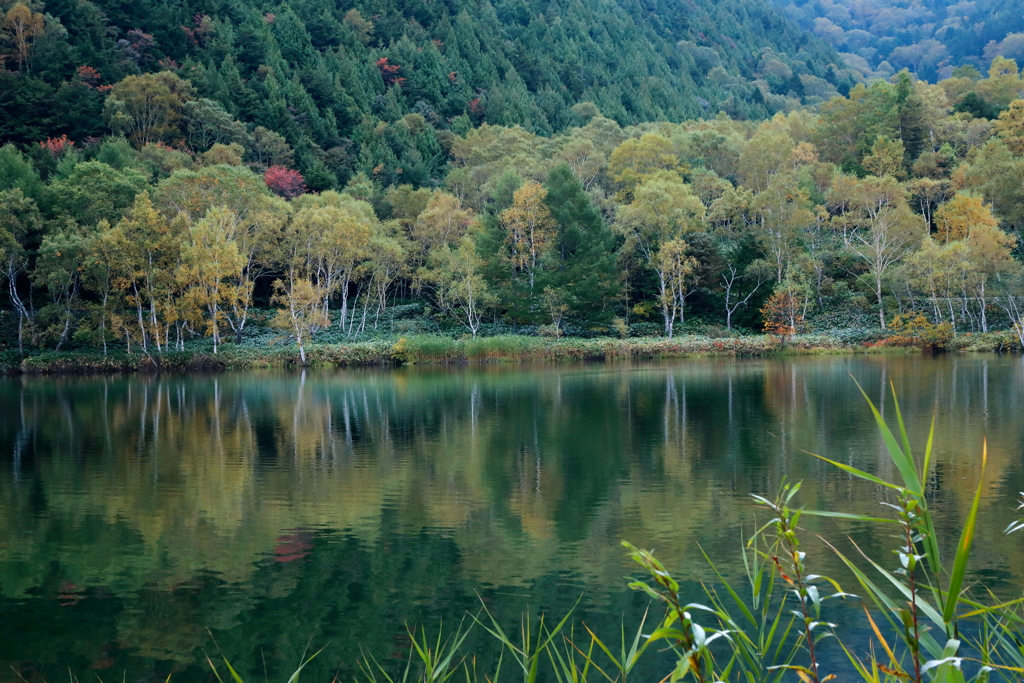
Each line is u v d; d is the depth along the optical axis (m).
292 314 53.41
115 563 11.19
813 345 56.69
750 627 8.61
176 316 53.09
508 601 9.57
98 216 58.53
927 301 62.53
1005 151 73.12
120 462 18.66
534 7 181.62
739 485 15.12
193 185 61.59
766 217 69.88
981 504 13.00
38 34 95.69
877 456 17.42
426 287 74.06
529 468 17.16
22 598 9.90
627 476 16.12
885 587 9.52
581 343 57.28
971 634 8.08
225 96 100.25
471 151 106.06
